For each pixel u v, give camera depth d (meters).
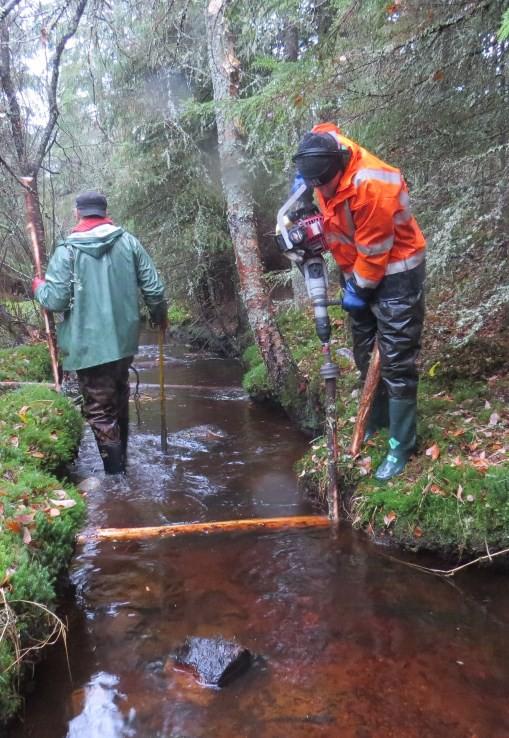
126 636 2.21
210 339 9.61
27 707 1.85
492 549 2.57
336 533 3.00
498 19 3.10
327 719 1.78
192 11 5.89
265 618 2.30
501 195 3.16
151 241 8.97
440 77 3.35
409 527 2.77
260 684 1.94
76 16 4.23
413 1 3.19
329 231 2.77
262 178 6.87
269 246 8.85
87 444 4.62
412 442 3.04
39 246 4.41
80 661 2.07
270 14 3.88
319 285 2.98
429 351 4.27
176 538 3.00
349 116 3.72
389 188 2.51
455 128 3.60
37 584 2.06
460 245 3.31
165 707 1.84
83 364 3.65
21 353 6.50
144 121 7.73
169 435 4.80
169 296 9.59
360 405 3.27
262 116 3.82
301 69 3.45
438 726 1.74
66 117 7.71
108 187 8.37
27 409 3.92
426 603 2.38
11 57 4.97
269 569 2.68
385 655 2.07
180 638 2.19
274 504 3.43
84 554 2.84
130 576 2.64
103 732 1.75
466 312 3.36
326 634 2.19
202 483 3.79
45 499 2.69
